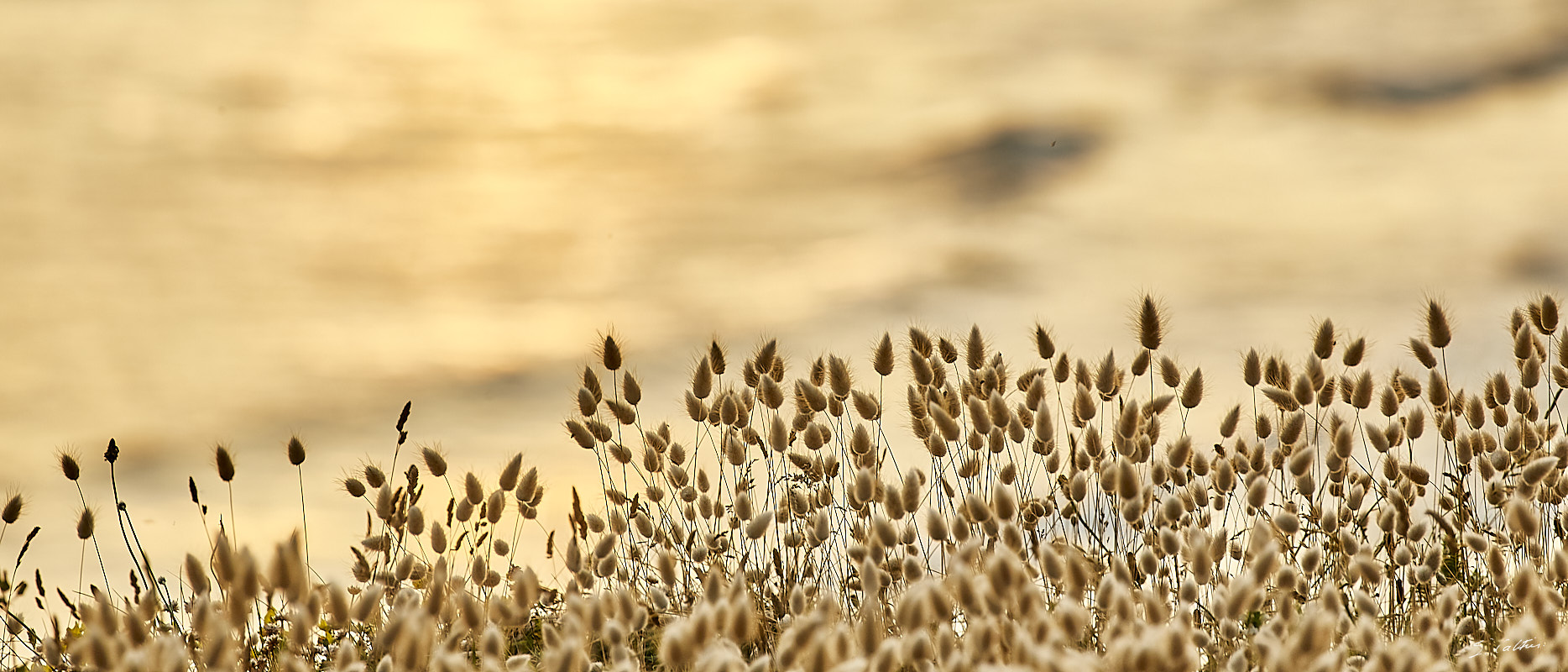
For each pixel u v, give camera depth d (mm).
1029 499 6102
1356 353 6383
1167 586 5492
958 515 5375
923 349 6617
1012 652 4406
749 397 6531
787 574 6289
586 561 5969
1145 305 6523
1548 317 6316
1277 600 5574
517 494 6000
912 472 5453
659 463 6391
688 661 4582
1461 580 6141
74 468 6191
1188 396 6359
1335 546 6141
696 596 6141
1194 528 5727
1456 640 5688
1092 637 5707
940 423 5957
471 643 5645
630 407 6438
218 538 4844
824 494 6285
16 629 6129
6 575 6168
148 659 4398
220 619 4730
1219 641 5375
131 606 5504
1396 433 6219
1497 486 6102
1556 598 4879
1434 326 6340
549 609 6246
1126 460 5461
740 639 4492
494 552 6062
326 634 5785
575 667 4520
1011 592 4422
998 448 6090
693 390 6531
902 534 5535
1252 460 6098
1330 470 6156
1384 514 5551
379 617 5621
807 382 6219
